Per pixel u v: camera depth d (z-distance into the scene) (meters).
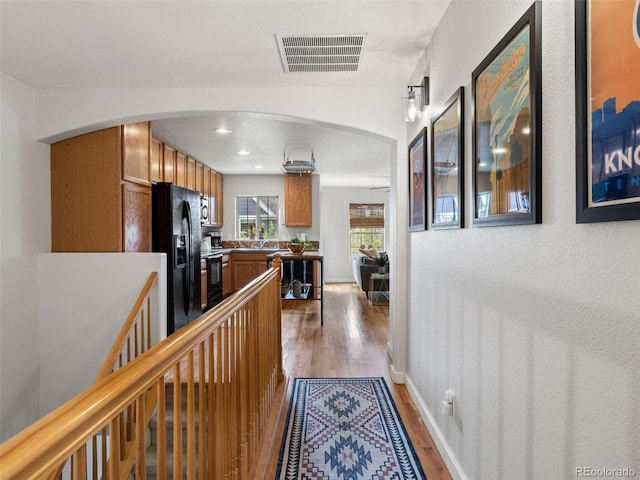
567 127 1.01
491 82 1.46
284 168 5.66
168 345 1.00
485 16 1.55
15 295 2.97
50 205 3.35
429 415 2.43
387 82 3.05
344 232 9.79
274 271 2.87
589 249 0.93
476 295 1.64
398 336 3.21
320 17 2.09
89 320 3.27
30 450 0.52
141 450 0.89
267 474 2.05
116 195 3.35
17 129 2.97
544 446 1.13
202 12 2.03
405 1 1.95
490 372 1.50
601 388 0.89
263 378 2.39
